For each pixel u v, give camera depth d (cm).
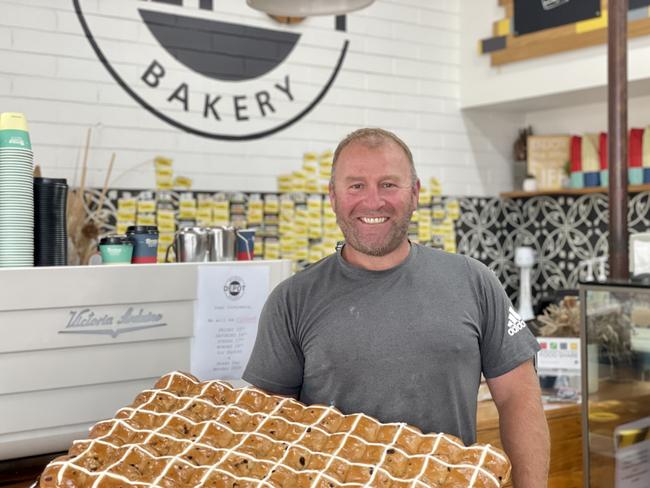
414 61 532
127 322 206
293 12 284
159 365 213
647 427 256
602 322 270
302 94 483
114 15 417
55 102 401
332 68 495
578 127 543
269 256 472
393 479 150
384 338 183
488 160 570
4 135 198
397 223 183
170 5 434
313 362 188
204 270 220
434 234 542
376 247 183
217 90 452
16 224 197
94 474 150
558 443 302
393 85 522
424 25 536
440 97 545
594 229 531
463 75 551
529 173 545
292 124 480
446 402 185
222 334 224
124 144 422
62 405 197
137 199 426
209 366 222
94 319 200
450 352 184
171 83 436
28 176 200
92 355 201
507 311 198
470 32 545
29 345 190
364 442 162
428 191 538
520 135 568
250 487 150
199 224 446
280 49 473
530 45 502
